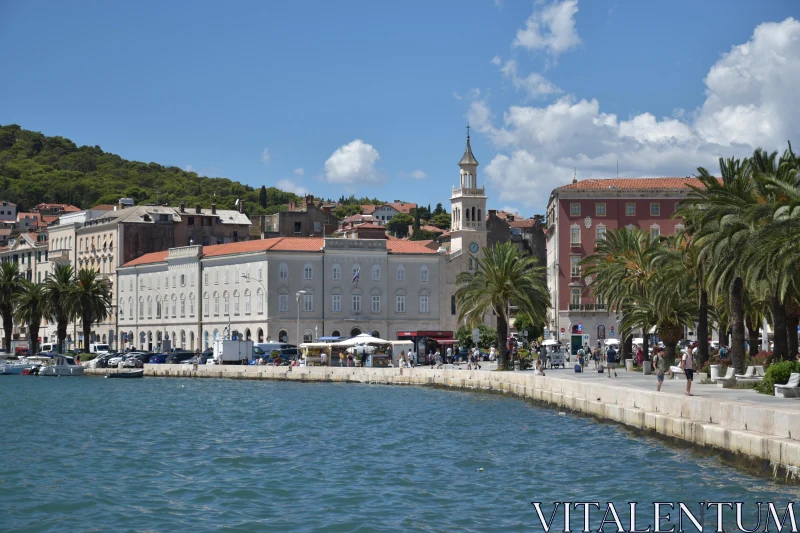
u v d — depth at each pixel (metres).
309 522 37.47
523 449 55.31
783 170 65.69
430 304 175.12
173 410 85.25
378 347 136.38
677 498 40.22
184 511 39.66
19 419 77.00
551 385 80.44
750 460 44.38
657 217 159.00
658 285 85.75
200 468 50.34
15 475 48.38
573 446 55.62
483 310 108.94
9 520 38.22
